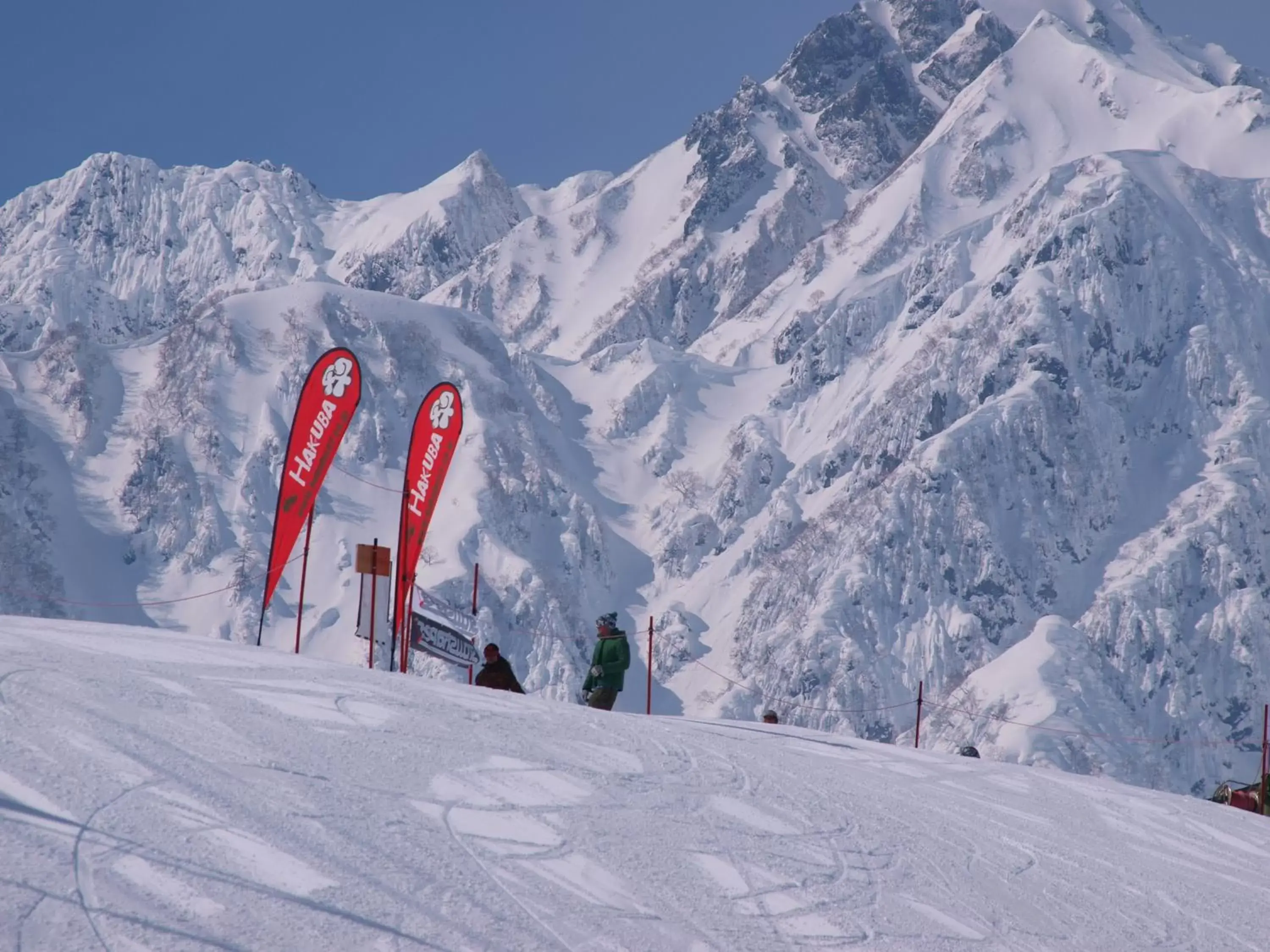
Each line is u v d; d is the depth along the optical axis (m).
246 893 5.90
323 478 19.66
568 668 163.38
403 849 6.95
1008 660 156.12
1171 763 154.62
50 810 6.25
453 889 6.57
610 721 12.21
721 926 7.02
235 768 7.60
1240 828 14.34
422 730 9.70
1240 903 10.36
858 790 11.36
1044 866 10.11
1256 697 166.75
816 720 163.75
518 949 6.07
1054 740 137.88
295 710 9.46
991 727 144.50
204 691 9.42
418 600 19.02
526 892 6.80
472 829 7.59
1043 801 13.29
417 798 7.92
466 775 8.67
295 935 5.61
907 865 9.08
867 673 167.25
